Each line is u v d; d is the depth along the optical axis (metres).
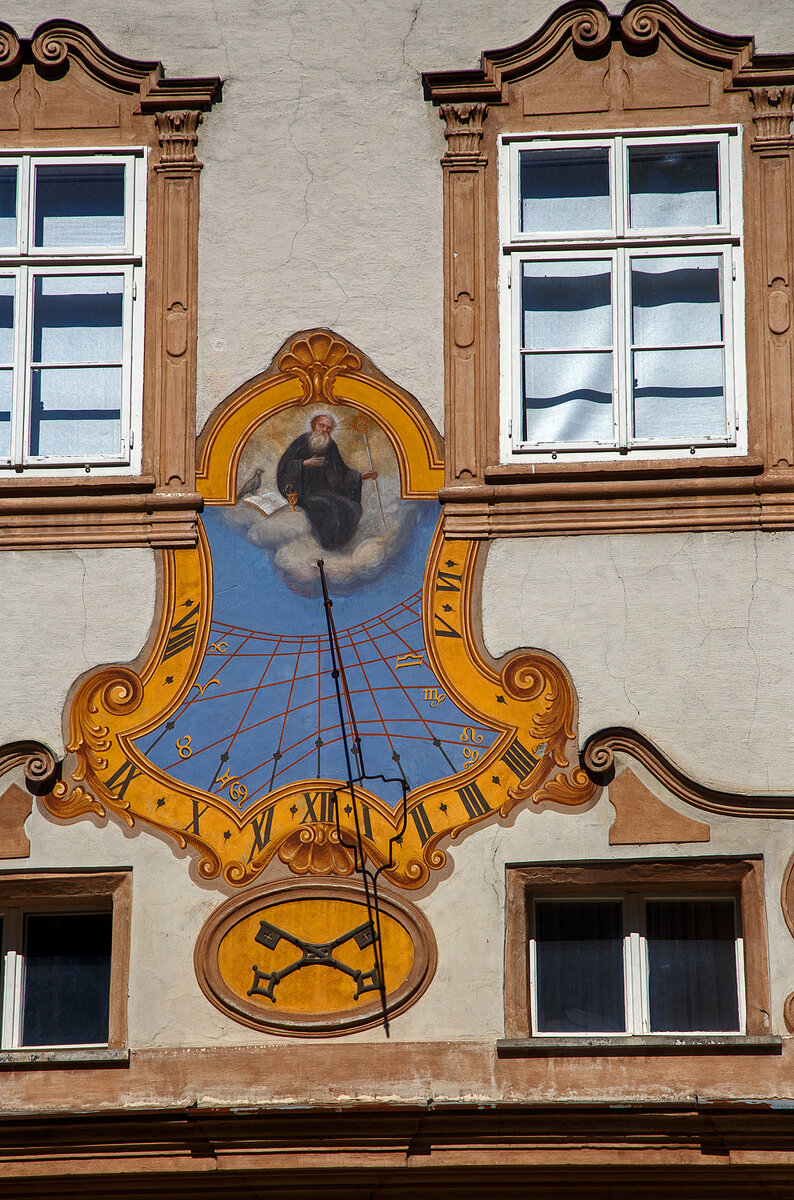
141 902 16.89
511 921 16.73
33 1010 17.05
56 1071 16.50
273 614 17.58
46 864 17.00
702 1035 16.48
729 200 18.42
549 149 18.62
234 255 18.48
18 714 17.38
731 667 17.17
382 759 17.14
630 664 17.23
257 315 18.36
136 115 18.81
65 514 17.83
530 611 17.42
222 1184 16.30
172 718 17.33
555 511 17.61
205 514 17.86
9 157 18.80
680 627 17.28
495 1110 16.03
